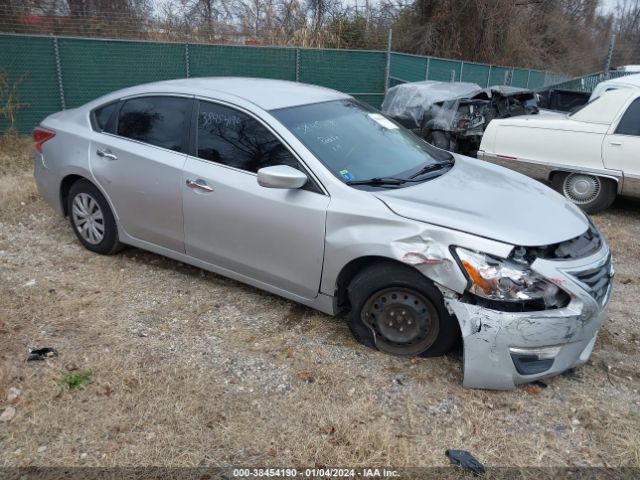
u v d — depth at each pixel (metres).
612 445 2.93
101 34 12.95
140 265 4.91
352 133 4.20
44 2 12.79
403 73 14.47
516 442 2.93
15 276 4.61
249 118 4.03
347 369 3.48
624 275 5.25
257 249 3.94
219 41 14.34
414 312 3.47
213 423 2.98
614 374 3.58
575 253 3.33
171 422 2.97
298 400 3.19
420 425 3.03
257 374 3.41
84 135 4.87
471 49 24.33
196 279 4.67
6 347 3.57
